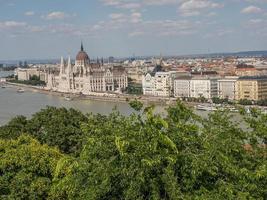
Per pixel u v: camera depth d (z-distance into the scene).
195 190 45.66
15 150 70.00
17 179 64.31
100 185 45.38
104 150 47.94
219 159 47.66
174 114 56.62
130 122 50.03
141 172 43.22
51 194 62.00
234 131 56.28
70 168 49.97
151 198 44.28
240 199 44.00
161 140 45.28
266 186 49.12
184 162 46.19
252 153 55.16
